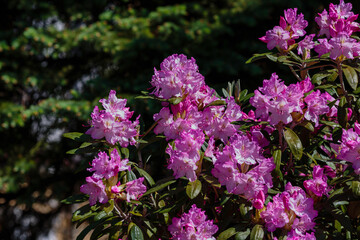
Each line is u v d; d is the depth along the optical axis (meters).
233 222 2.15
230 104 2.18
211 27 6.12
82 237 2.12
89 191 1.98
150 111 5.45
